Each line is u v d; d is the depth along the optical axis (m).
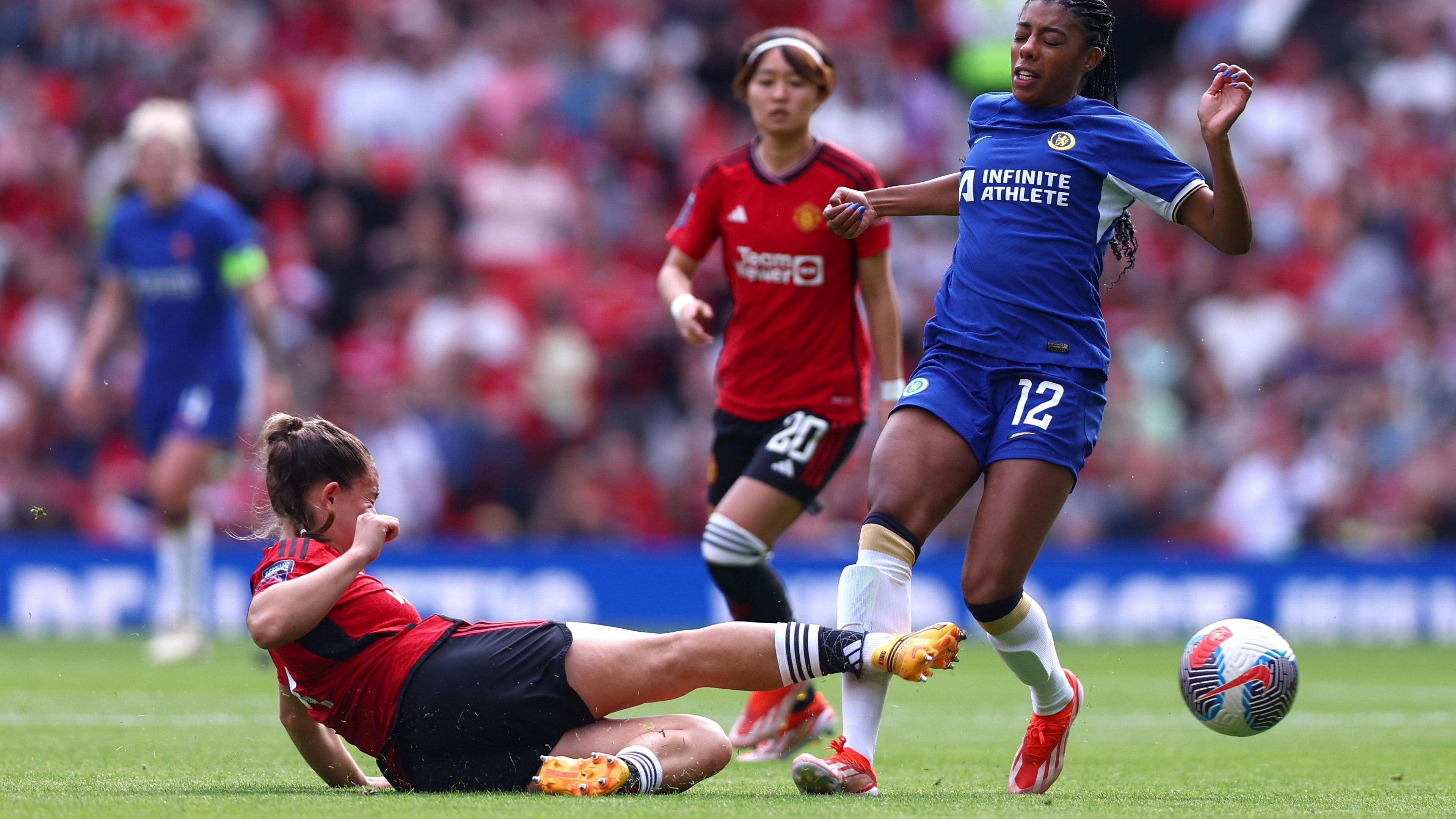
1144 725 24.69
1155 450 52.16
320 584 13.52
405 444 47.91
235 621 43.81
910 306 55.62
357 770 14.98
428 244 54.19
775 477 20.50
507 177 55.88
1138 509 51.03
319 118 57.31
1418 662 40.31
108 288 34.69
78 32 57.84
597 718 14.10
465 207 55.47
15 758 17.44
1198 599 47.06
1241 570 47.22
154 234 33.53
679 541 49.91
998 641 15.06
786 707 19.81
